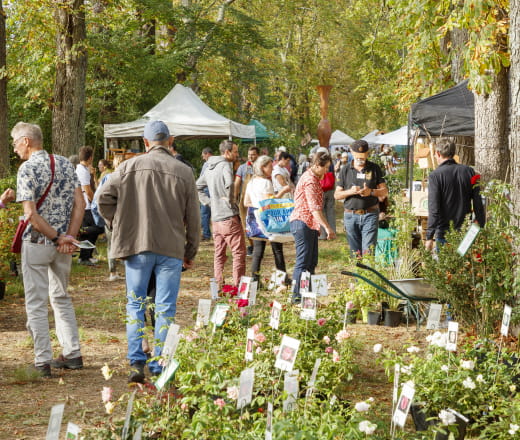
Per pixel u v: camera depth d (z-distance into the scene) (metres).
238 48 27.36
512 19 5.67
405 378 4.18
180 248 5.49
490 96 8.76
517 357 4.54
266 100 33.44
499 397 4.01
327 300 8.77
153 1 23.11
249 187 9.52
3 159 15.38
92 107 22.69
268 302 5.60
